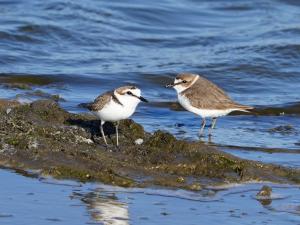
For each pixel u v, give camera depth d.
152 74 22.89
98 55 25.08
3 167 13.75
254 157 15.59
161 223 11.54
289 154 15.95
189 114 19.58
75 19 27.98
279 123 18.97
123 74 22.78
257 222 11.80
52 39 25.92
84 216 11.62
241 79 23.23
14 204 11.98
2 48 24.55
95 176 13.38
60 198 12.38
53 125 15.77
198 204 12.52
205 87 17.70
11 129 15.24
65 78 22.03
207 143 16.62
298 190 13.52
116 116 14.79
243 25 29.61
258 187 13.54
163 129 17.94
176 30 28.84
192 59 24.89
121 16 29.34
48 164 13.76
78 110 18.97
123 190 12.94
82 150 14.49
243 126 18.55
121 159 14.30
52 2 29.62
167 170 13.89
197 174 13.85
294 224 11.77
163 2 31.77
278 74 23.73
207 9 31.52
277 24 29.39
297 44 25.89
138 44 26.70
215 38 27.59
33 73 22.31
